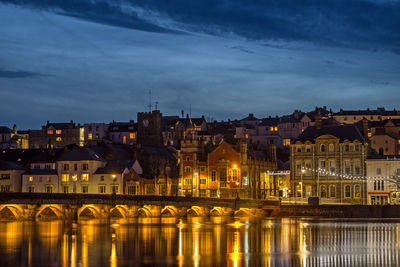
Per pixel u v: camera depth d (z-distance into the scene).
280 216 172.00
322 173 189.62
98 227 132.00
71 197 137.75
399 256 93.62
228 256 92.44
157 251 96.56
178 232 122.75
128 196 148.25
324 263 87.38
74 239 109.31
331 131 191.88
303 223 147.50
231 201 166.38
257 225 140.88
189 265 84.94
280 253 95.69
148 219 160.12
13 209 147.75
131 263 86.12
